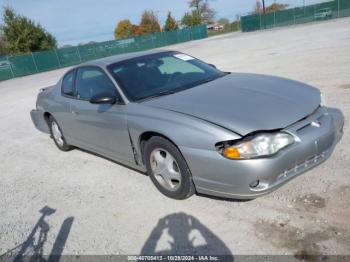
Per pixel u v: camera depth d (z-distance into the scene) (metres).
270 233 2.69
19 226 3.47
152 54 4.52
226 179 2.80
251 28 46.50
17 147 6.43
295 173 2.84
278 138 2.72
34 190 4.30
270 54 14.18
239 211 3.04
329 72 8.23
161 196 3.55
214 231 2.84
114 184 4.05
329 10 38.41
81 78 4.61
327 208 2.86
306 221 2.74
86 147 4.83
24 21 36.88
